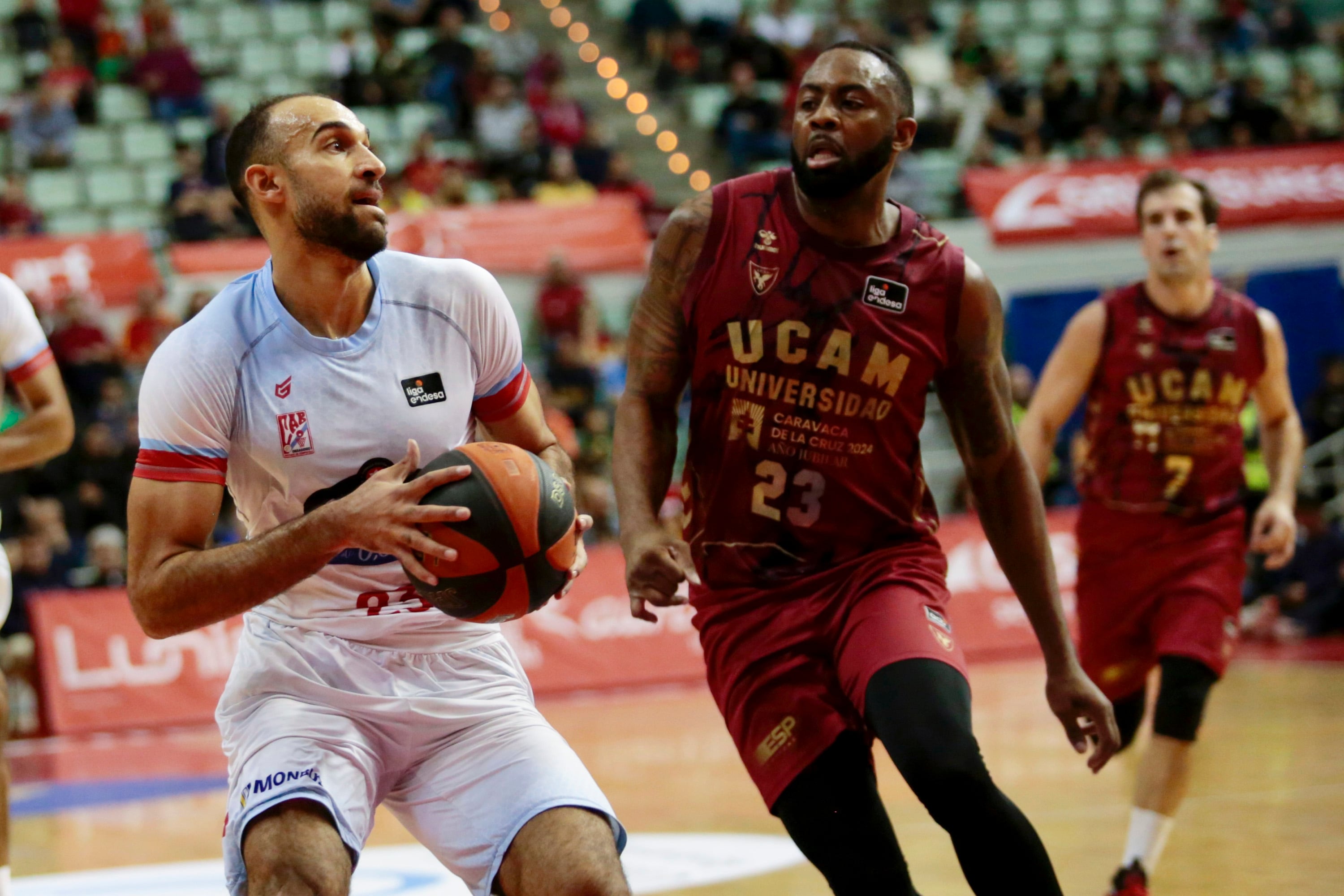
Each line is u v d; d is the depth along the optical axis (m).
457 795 5.04
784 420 5.47
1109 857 8.48
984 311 5.48
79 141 25.38
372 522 4.55
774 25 30.00
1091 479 8.64
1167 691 7.68
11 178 22.77
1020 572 5.73
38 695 17.53
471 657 5.27
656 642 19.45
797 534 5.54
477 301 5.27
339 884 4.64
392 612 5.13
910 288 5.40
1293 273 27.12
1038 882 4.80
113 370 19.88
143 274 20.81
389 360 5.09
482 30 29.73
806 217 5.43
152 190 25.22
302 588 5.11
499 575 4.69
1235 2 31.47
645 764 12.97
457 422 5.21
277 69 28.14
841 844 5.17
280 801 4.75
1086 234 24.22
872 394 5.42
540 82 27.55
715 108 28.97
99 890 8.81
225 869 5.00
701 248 5.46
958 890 7.86
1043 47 31.73
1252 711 14.38
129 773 14.39
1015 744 13.00
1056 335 26.45
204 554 4.71
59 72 25.73
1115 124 28.28
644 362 5.61
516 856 4.84
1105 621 8.54
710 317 5.46
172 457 4.87
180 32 28.45
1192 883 7.71
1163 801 7.41
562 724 16.11
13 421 18.45
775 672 5.42
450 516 4.58
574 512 4.96
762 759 5.38
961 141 27.89
